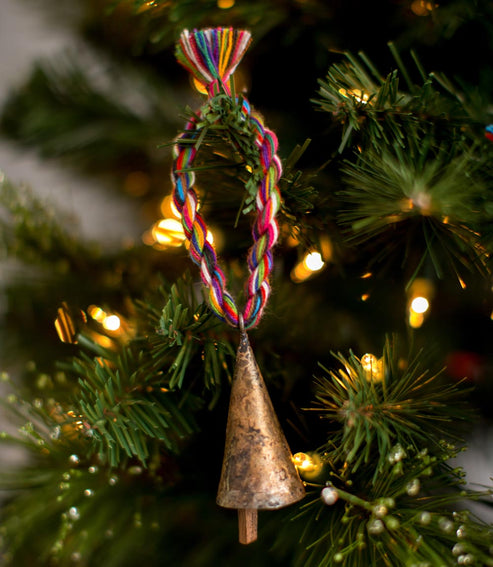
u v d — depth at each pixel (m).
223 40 0.42
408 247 0.48
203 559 0.50
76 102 0.62
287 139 0.53
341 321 0.54
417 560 0.41
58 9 0.63
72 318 0.61
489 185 0.44
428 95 0.44
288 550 0.49
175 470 0.54
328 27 0.51
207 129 0.42
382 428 0.43
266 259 0.42
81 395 0.48
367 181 0.45
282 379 0.54
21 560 0.52
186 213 0.43
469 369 0.53
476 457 0.62
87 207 0.76
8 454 0.66
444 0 0.48
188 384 0.51
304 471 0.47
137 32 0.59
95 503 0.50
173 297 0.46
